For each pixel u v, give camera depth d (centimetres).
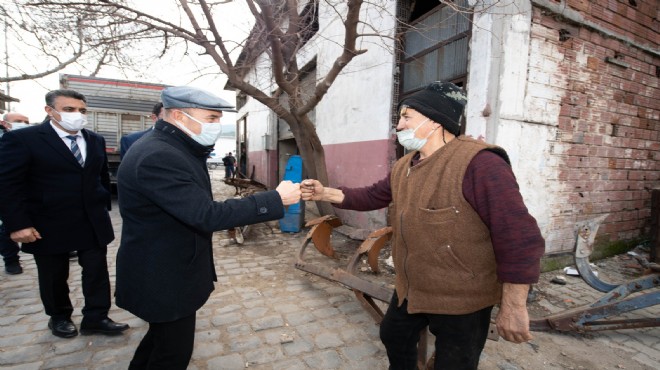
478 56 371
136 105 963
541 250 119
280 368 236
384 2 536
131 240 150
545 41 389
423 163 145
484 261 134
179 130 157
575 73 420
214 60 439
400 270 158
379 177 566
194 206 139
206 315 307
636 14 471
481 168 126
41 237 243
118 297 156
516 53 367
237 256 484
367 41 587
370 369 236
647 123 512
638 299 246
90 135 263
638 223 526
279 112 529
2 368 226
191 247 155
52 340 260
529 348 264
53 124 248
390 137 543
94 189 257
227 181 705
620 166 487
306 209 907
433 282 140
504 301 124
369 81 588
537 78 388
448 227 133
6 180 224
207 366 236
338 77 695
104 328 266
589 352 260
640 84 493
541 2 371
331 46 721
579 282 390
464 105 147
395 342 167
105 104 929
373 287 272
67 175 244
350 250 516
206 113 158
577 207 446
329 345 263
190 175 147
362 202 197
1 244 386
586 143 442
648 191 532
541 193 409
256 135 1455
